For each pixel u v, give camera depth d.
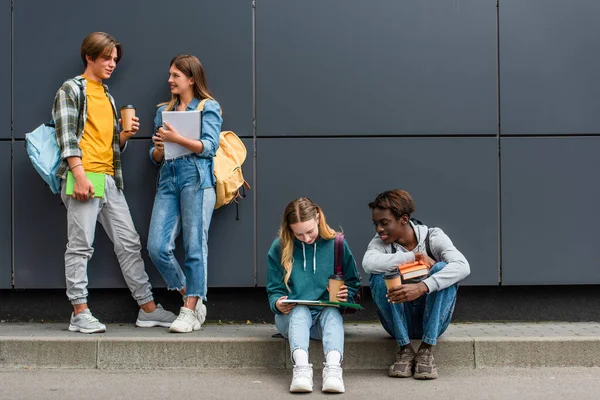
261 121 5.06
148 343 4.32
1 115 5.09
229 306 5.15
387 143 5.05
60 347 4.34
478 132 5.04
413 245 4.09
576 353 4.32
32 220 5.09
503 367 4.30
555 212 5.04
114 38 4.95
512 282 5.02
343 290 4.01
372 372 4.23
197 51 5.08
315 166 5.05
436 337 3.99
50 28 5.08
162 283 5.08
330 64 5.05
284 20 5.06
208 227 4.79
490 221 5.04
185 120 4.53
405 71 5.04
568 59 5.04
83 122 4.57
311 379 3.77
